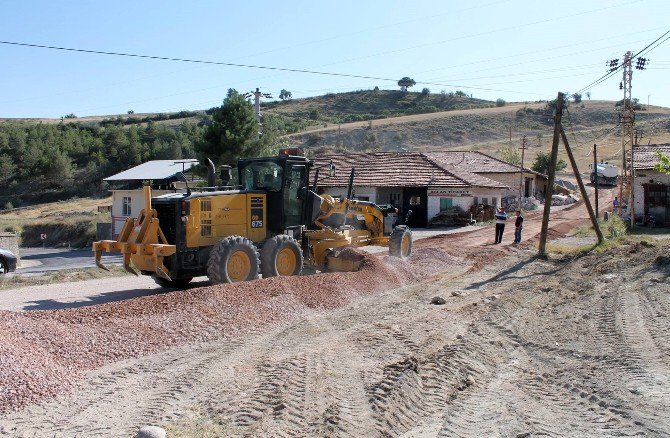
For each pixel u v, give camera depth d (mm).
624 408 6766
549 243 25344
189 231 13734
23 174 78875
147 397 7148
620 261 17359
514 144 98625
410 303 13125
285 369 8133
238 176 16094
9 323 9031
